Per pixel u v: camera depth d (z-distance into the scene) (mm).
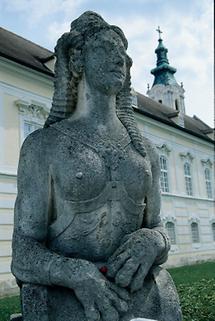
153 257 1840
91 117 2049
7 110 13945
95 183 1870
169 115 25562
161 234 1951
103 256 1912
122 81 2055
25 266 1807
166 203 22625
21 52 16797
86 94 2070
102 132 2025
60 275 1721
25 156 1960
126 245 1835
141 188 1991
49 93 15625
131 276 1767
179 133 24500
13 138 13914
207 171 27203
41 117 15227
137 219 2025
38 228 1896
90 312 1674
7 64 14102
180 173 24281
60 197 1887
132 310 1781
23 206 1907
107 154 1958
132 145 2082
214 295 5570
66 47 2086
